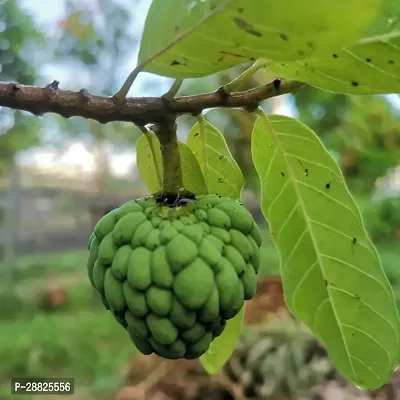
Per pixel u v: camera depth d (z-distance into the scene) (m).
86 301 0.82
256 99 0.12
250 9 0.08
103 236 0.12
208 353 0.16
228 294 0.12
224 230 0.12
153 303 0.11
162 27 0.09
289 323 0.42
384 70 0.11
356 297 0.15
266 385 0.38
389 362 0.15
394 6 0.10
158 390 0.41
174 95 0.12
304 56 0.09
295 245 0.15
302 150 0.14
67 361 0.58
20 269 1.02
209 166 0.16
